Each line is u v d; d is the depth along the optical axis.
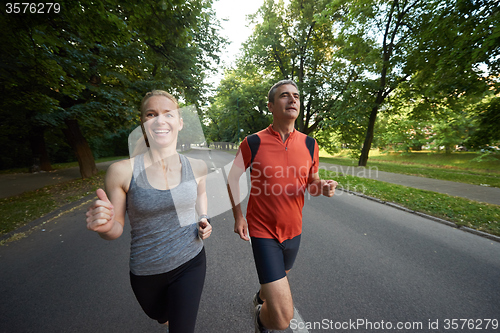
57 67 4.56
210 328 1.79
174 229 1.11
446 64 7.46
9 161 14.16
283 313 1.22
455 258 2.86
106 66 7.05
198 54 9.59
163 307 1.24
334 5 11.85
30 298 2.18
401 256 2.90
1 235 3.71
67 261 2.89
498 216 4.12
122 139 22.16
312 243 3.29
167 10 4.73
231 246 3.22
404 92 11.86
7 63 4.46
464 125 17.36
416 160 21.89
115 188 0.97
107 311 2.00
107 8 4.37
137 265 1.09
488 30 5.82
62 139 14.38
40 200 5.77
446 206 4.78
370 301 2.08
